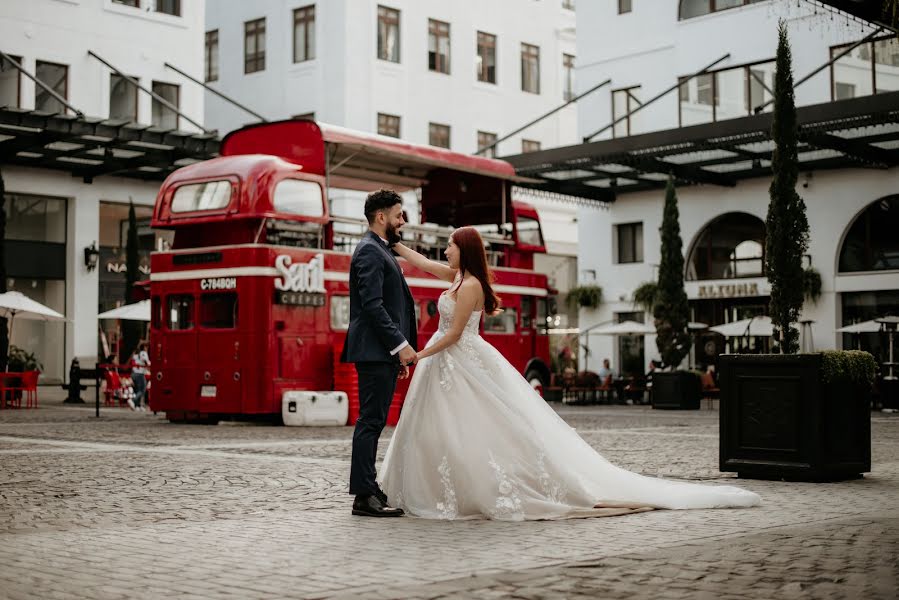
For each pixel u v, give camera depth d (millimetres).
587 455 7129
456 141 39406
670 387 25547
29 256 30703
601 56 33031
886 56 26469
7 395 26297
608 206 33000
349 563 5086
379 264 6938
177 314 18688
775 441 8914
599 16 33094
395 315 7023
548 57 43406
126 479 9148
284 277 17969
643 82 32062
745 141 24891
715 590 4414
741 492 7230
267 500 7773
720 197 30656
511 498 6617
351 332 6961
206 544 5684
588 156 27078
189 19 33938
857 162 27406
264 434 15664
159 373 18766
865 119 22578
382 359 6855
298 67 36844
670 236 26781
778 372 8898
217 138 28406
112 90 32094
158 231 33500
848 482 8773
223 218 17922
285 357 18016
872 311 28031
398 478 7043
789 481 8820
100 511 7176
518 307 23656
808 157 27547
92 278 31812
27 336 31109
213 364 18109
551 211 43438
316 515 6895
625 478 7148
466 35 39969
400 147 20281
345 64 35562
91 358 31781
